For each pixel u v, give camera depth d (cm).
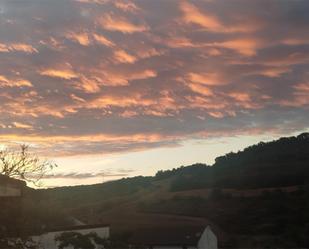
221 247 5819
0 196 2506
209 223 6525
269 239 5847
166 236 5694
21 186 2652
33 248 2450
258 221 6500
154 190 8694
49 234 3881
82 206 6738
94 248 4188
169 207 7569
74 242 4059
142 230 5912
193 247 5662
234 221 6625
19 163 2505
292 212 6488
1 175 2489
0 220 2358
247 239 5822
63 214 4800
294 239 5681
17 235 2375
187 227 6069
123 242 4884
